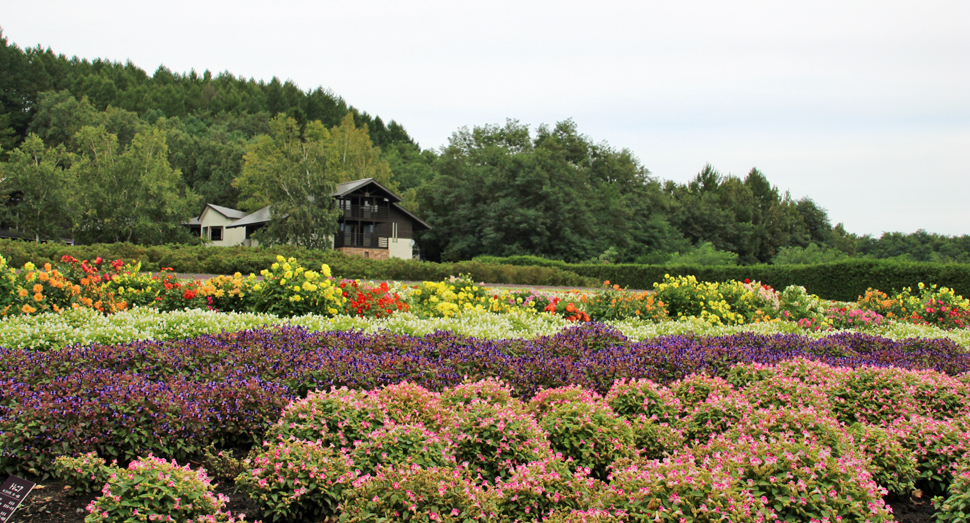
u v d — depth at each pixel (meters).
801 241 75.38
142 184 43.81
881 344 8.60
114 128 69.44
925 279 20.34
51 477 3.82
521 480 3.46
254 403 4.57
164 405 4.19
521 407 4.57
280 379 5.11
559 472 3.71
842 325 12.34
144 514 2.99
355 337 6.79
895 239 68.44
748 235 66.06
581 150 59.28
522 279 32.12
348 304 9.65
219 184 67.12
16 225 44.62
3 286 7.89
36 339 6.12
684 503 3.15
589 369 6.20
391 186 67.69
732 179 81.38
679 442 4.51
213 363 5.53
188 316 7.57
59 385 4.30
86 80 86.25
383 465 3.64
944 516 3.71
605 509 3.22
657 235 56.69
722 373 6.50
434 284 12.16
